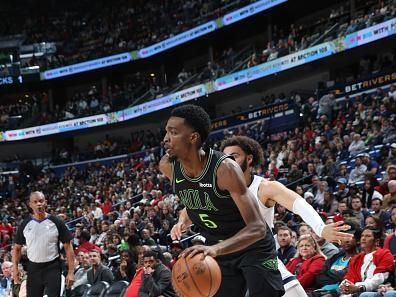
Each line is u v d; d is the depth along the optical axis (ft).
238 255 12.34
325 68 79.61
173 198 53.98
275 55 76.13
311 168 47.42
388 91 63.05
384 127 48.49
